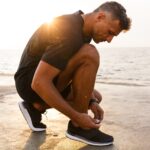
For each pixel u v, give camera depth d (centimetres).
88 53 202
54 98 191
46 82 191
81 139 213
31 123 239
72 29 195
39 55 212
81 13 211
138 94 465
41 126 242
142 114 306
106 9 198
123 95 455
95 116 229
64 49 191
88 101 212
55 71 193
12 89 522
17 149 202
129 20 199
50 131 243
